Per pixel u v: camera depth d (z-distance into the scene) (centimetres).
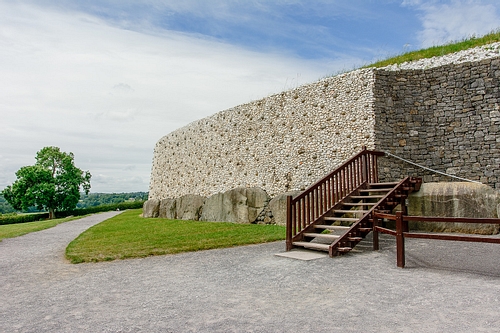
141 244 1093
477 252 755
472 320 396
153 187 2838
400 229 661
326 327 395
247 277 644
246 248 973
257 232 1269
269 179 1633
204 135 2125
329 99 1406
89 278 700
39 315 484
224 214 1830
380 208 887
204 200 2034
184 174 2317
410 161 1223
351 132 1309
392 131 1243
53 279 708
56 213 4712
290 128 1558
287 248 892
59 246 1218
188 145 2302
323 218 955
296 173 1507
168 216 2369
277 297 515
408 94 1260
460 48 1452
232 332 393
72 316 473
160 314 464
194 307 487
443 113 1212
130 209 4828
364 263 705
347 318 419
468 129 1170
